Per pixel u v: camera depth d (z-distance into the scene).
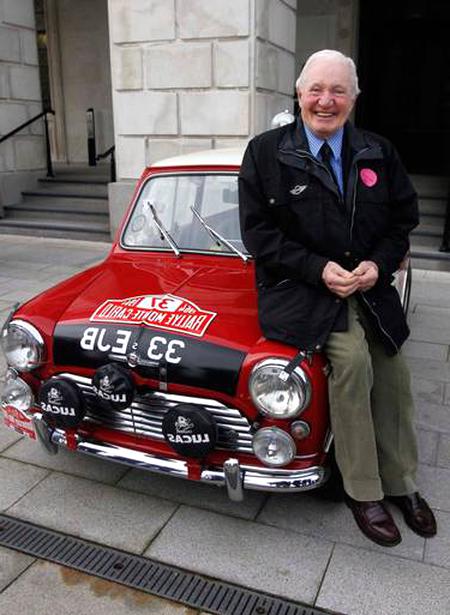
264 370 2.41
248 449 2.58
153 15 7.65
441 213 8.12
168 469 2.65
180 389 2.59
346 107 2.47
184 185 3.56
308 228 2.50
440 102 11.20
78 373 2.77
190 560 2.64
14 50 9.87
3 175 9.97
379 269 2.52
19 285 6.68
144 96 8.03
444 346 4.95
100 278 3.21
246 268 3.24
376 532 2.64
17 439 3.58
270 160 2.53
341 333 2.49
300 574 2.55
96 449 2.79
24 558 2.66
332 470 2.84
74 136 13.80
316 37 10.89
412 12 10.85
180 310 2.75
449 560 2.61
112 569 2.60
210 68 7.61
